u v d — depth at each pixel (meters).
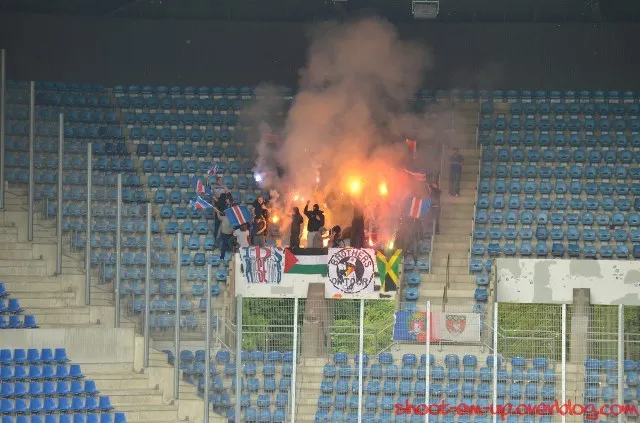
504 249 148.62
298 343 124.56
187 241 147.00
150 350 127.31
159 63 176.88
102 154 161.38
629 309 124.88
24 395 117.75
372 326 126.31
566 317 122.94
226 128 168.12
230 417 121.69
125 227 143.25
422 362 126.00
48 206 140.38
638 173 160.50
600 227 154.00
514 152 164.25
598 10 175.38
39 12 175.62
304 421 122.19
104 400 119.69
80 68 175.25
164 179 158.00
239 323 117.88
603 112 170.75
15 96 155.00
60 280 132.00
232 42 177.25
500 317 125.12
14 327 123.31
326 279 127.06
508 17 176.50
